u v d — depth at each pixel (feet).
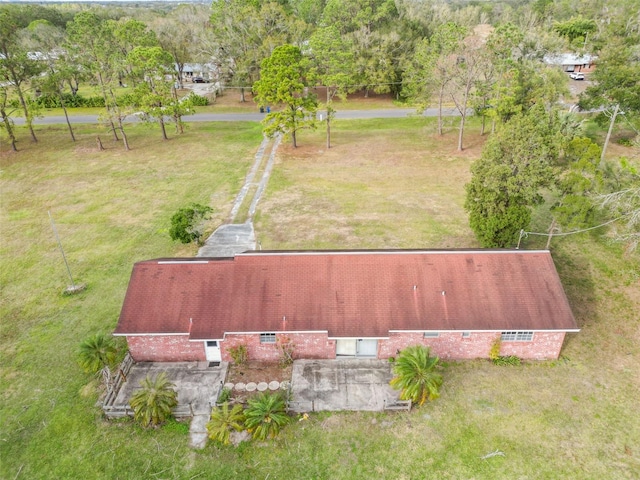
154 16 370.94
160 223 128.47
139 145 190.80
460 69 164.14
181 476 62.85
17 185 156.35
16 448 67.31
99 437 68.39
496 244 99.30
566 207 91.25
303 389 74.38
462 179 147.84
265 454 65.36
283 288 79.77
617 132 173.17
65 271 108.47
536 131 93.35
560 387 74.02
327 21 248.52
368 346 79.25
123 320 77.56
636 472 61.57
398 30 230.68
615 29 159.63
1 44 174.70
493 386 74.43
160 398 68.28
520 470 62.34
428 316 76.59
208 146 186.60
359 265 81.51
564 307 76.43
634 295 92.63
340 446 66.08
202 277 81.15
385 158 167.63
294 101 165.78
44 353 84.33
